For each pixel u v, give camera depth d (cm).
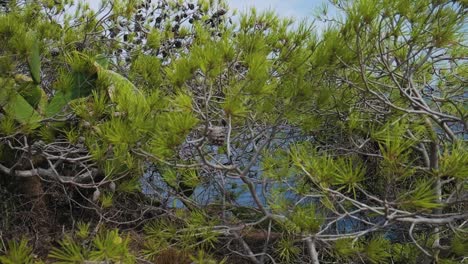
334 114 315
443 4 241
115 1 539
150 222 379
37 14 446
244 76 244
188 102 215
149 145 259
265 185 307
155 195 376
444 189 317
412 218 219
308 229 227
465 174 191
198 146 229
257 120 301
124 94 242
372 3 232
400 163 195
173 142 209
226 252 370
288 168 281
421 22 249
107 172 293
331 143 352
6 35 252
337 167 214
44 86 430
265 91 222
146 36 562
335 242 257
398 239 348
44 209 375
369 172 333
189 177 317
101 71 310
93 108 259
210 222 296
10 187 378
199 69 243
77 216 393
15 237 349
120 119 236
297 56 270
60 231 369
